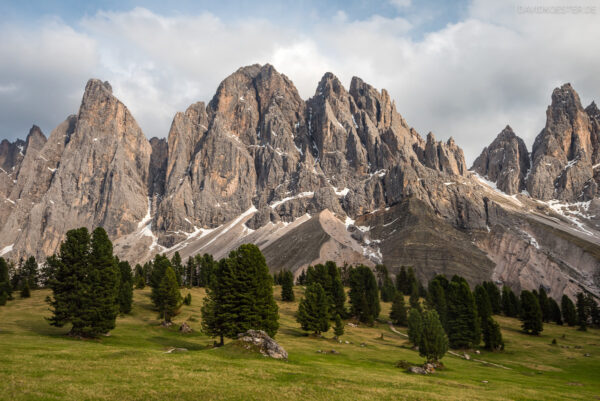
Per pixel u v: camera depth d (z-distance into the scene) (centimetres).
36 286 16088
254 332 5069
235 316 6262
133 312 10038
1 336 5569
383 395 3152
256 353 4656
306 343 7669
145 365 3488
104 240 8050
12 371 2919
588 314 14050
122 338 6831
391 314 12356
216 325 6456
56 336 6219
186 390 2772
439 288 11519
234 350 4641
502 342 9306
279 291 16100
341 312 11762
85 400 2403
